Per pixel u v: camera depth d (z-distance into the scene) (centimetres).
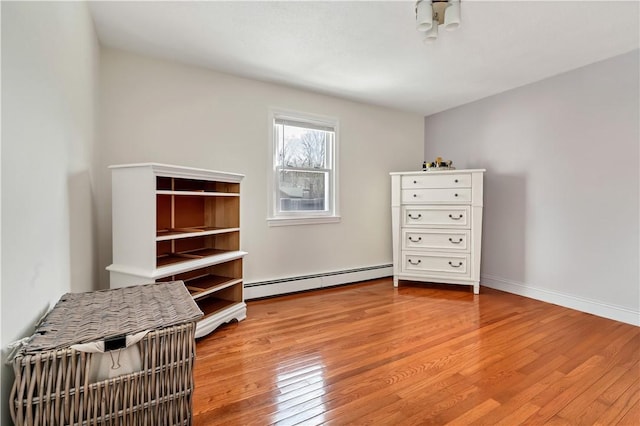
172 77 272
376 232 406
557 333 235
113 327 95
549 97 307
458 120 398
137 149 258
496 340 223
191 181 277
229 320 248
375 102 385
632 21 211
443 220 349
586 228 281
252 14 204
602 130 270
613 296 264
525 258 329
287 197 345
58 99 129
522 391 163
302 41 239
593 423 140
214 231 244
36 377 79
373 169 400
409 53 258
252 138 315
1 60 80
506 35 230
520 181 333
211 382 170
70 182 151
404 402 154
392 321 259
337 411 147
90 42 201
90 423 85
